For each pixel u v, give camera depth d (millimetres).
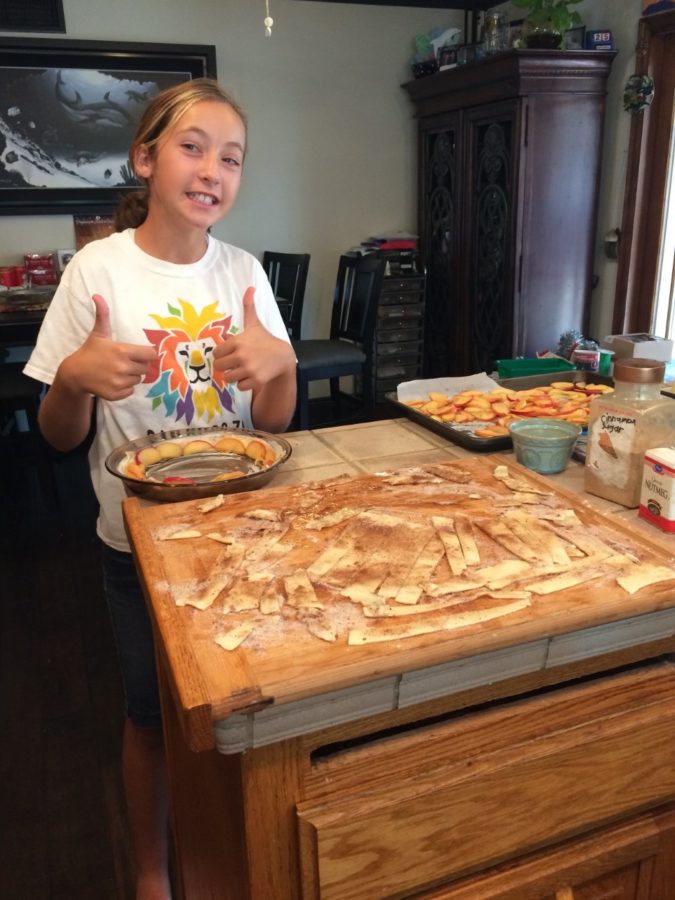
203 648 662
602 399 1012
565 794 801
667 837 878
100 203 3730
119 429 1238
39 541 2875
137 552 854
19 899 1409
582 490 1081
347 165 4125
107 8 3533
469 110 3332
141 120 1160
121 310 1190
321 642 667
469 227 3496
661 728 825
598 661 799
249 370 1097
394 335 4008
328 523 907
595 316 3348
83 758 1764
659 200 2975
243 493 1010
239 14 3725
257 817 697
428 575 773
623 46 2951
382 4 3920
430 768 743
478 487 1026
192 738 603
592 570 779
